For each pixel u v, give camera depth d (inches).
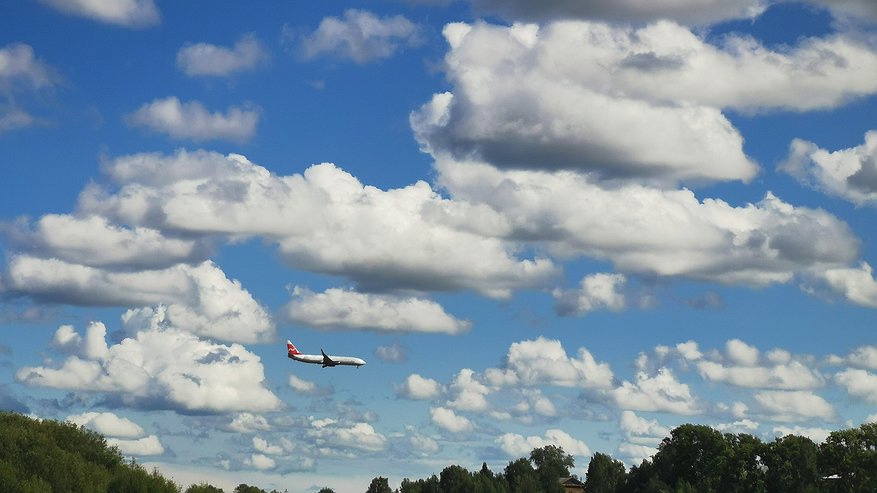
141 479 4522.6
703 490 7618.1
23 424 4803.2
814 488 6697.8
